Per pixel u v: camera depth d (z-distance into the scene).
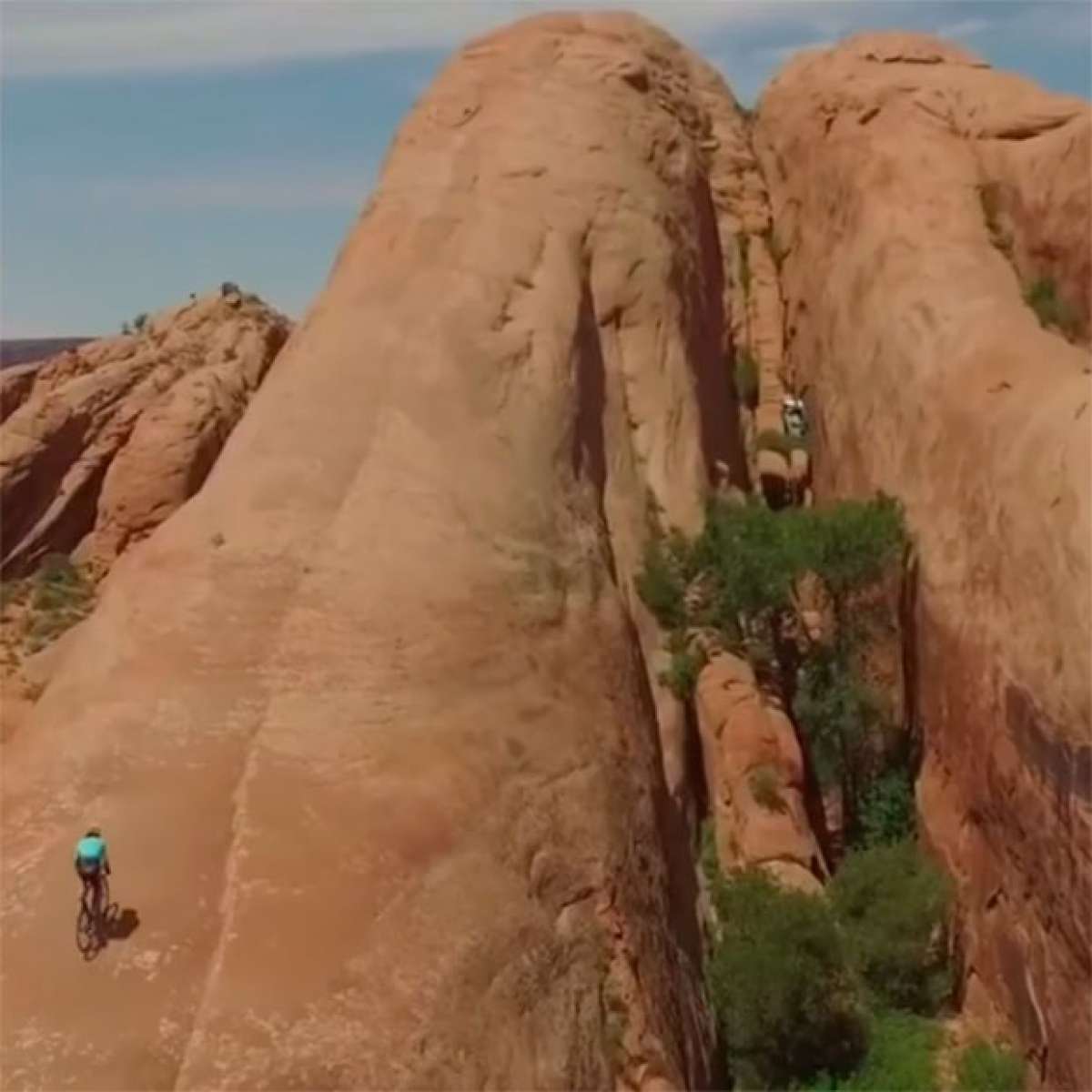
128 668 22.53
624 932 22.02
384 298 28.52
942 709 26.92
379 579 23.33
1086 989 21.56
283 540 23.92
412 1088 17.69
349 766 20.95
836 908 26.48
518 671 23.31
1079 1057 21.80
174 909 19.02
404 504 24.52
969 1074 23.83
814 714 29.22
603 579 26.61
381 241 30.11
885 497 29.22
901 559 28.62
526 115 32.72
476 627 23.27
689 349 32.91
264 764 20.86
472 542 24.41
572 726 23.47
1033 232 31.72
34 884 19.58
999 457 25.73
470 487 25.19
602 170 32.38
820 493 34.12
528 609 24.20
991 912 24.98
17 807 20.91
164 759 21.11
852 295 32.78
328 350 27.48
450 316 27.80
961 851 26.27
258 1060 17.33
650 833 24.33
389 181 31.86
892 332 30.62
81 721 21.91
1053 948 22.62
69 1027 17.64
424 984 18.75
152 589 23.62
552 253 30.28
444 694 22.27
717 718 28.09
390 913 19.33
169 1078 17.08
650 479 30.48
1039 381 26.30
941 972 26.11
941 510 27.58
